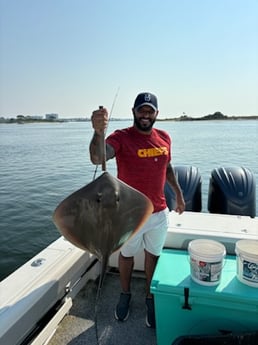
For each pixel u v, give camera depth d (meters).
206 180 11.95
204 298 2.09
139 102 2.48
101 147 1.99
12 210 8.72
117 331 2.56
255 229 2.98
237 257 2.24
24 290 2.21
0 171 15.09
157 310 2.24
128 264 2.70
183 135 34.97
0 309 1.99
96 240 1.77
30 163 17.55
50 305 2.35
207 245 2.33
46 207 8.99
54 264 2.56
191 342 2.00
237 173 4.09
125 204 1.84
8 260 5.92
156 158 2.56
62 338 2.47
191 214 3.41
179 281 2.21
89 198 1.76
